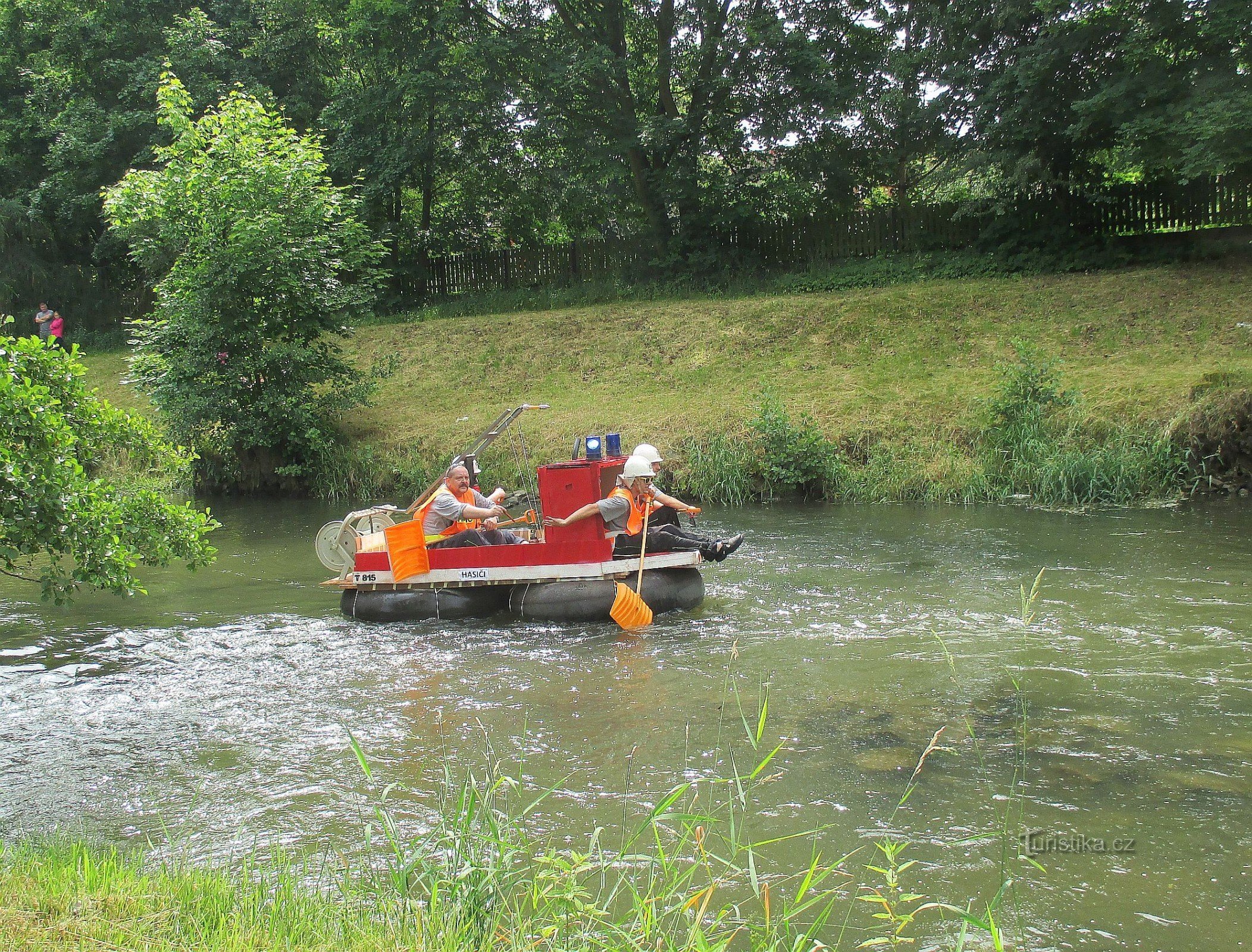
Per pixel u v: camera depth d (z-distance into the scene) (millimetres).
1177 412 13562
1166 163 18047
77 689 7391
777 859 4488
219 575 11477
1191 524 11367
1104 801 4891
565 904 3771
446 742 6047
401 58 25047
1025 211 21609
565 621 8859
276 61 27453
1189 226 20438
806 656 7457
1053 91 19234
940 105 21203
